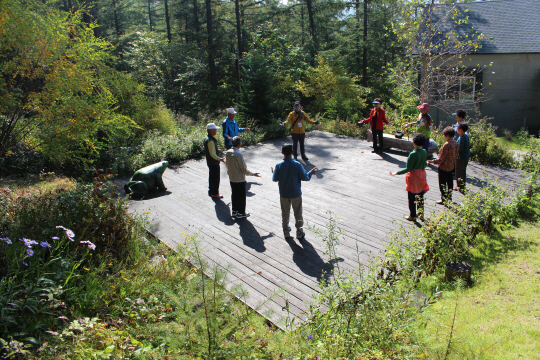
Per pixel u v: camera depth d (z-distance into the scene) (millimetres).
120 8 34562
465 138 7406
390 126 12719
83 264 3994
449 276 4574
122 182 8680
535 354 3107
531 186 7199
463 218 5359
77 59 8359
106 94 9617
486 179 8375
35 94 7746
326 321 3064
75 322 2730
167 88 24578
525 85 16719
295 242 5570
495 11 18719
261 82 14594
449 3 13273
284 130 13609
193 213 6742
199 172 9375
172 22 34688
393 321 2832
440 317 3537
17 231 3990
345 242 5543
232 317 2828
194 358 2523
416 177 5914
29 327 2791
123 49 31125
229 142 9203
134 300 3529
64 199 4625
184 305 2818
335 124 13961
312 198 7445
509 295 4219
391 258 4637
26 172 8852
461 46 13570
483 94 16906
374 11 25391
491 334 3424
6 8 6883
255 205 7098
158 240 5637
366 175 8828
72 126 8031
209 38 23000
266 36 24328
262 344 2752
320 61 20203
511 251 5367
